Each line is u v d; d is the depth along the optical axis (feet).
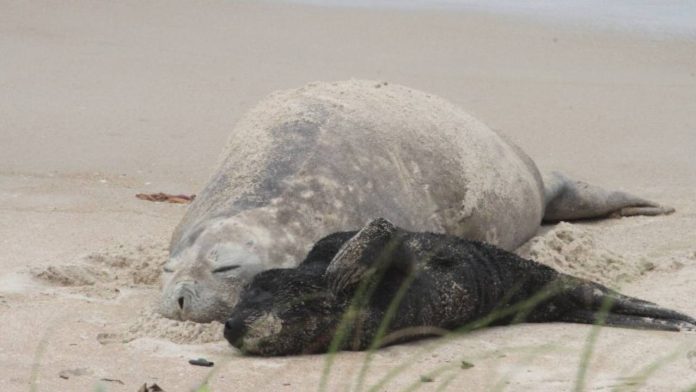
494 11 263.90
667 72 217.36
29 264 115.96
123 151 163.22
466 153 122.52
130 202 141.08
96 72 202.80
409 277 94.38
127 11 248.11
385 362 90.94
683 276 116.78
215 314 99.76
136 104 185.88
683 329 100.12
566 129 180.65
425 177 116.98
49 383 83.51
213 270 100.42
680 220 140.36
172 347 93.97
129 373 86.79
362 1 270.26
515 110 189.88
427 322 96.78
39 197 141.18
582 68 218.38
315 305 92.53
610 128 181.47
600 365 90.02
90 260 116.98
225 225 103.14
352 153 112.78
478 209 121.08
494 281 102.32
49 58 209.77
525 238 131.85
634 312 103.55
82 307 103.60
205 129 174.70
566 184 138.92
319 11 258.37
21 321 98.48
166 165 158.20
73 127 173.06
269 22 246.06
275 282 94.89
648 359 91.66
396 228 94.79
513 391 83.61
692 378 86.99
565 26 250.78
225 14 251.19
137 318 100.73
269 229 103.86
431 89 200.13
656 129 181.27
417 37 238.07
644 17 260.21
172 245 111.55
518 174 128.98
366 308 92.94
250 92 194.39
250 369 88.69
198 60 213.25
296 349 92.43
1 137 167.22
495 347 95.50
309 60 216.74
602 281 115.03
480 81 206.49
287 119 116.16
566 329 101.60
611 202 141.69
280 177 108.27
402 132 118.42
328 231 106.63
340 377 86.94
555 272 105.81
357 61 217.36
